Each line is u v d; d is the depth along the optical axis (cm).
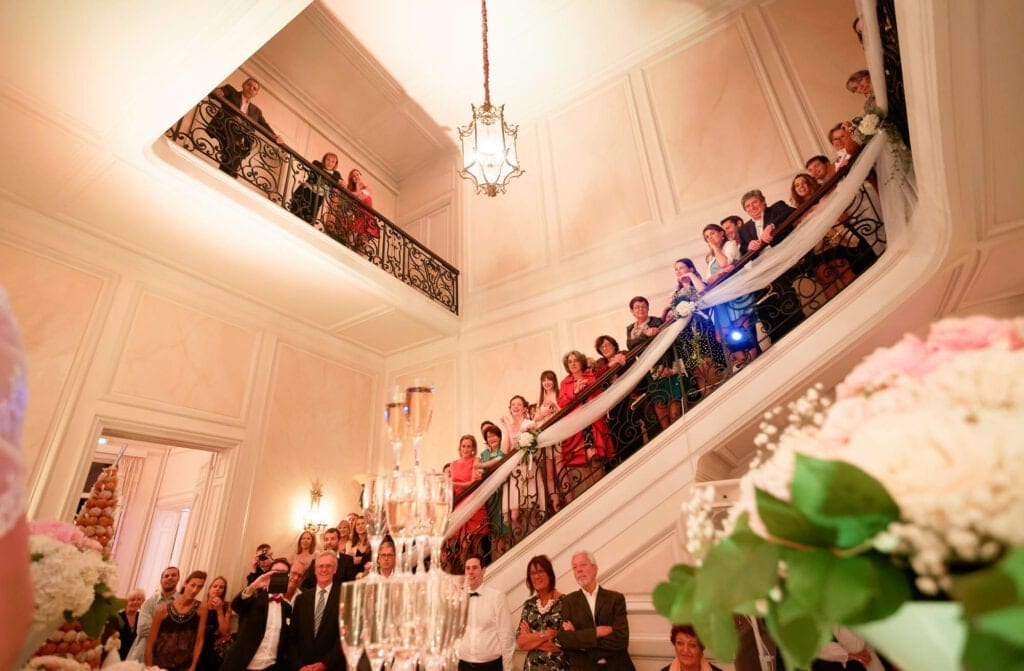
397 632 143
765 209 538
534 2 825
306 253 637
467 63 906
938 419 58
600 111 872
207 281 680
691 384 477
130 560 896
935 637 54
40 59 410
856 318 400
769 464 76
